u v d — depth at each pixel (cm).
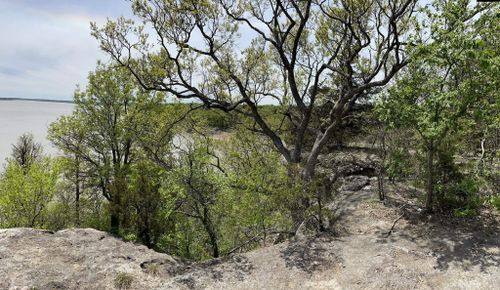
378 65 1534
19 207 1920
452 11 880
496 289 695
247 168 1360
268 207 1056
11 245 980
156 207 1493
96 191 2292
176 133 1823
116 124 2195
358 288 771
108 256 953
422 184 1057
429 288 734
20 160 2936
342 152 1866
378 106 943
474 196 924
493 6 891
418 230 941
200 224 1438
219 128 2062
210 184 1303
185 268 934
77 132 2175
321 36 1773
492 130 1042
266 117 2050
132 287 832
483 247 824
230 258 961
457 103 808
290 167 1136
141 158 1858
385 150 1183
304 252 935
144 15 1476
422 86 881
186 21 1521
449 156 987
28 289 792
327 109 2162
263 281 835
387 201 1141
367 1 1545
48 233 1086
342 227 1041
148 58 1583
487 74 798
